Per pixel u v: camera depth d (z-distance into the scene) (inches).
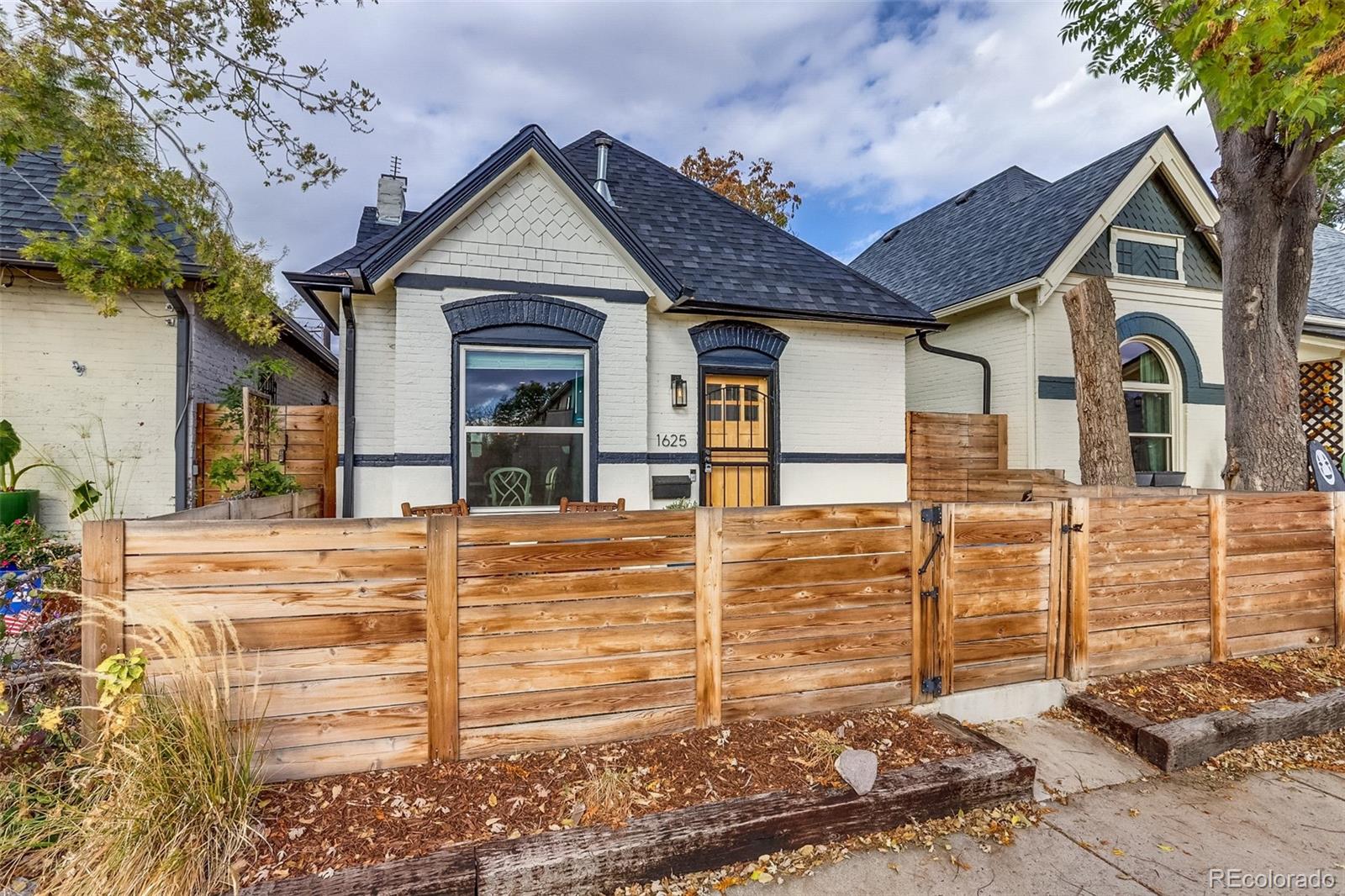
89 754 100.5
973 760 130.2
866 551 151.8
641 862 101.5
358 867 93.0
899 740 137.7
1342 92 193.5
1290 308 280.4
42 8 195.8
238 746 105.7
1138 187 388.8
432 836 100.7
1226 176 275.4
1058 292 384.2
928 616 158.2
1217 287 417.7
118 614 102.1
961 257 482.6
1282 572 202.2
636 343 293.1
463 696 121.6
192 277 290.2
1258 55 196.5
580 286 283.7
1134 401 408.2
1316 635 205.6
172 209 245.0
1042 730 161.0
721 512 139.1
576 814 107.7
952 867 109.0
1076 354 306.5
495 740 123.3
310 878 90.4
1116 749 152.9
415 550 118.5
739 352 330.3
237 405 285.3
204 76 225.8
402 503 235.1
